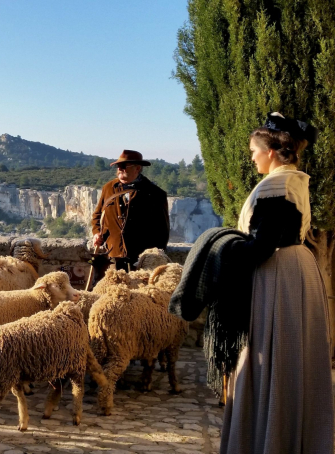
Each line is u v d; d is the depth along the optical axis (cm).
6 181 19400
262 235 269
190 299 291
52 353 408
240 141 617
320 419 276
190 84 712
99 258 635
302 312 278
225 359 286
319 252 648
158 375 594
